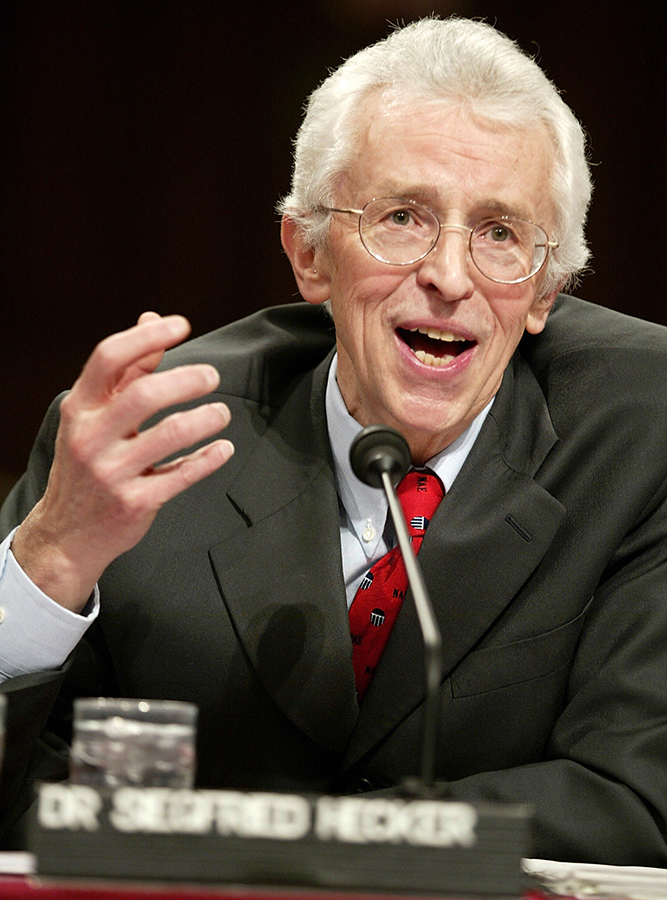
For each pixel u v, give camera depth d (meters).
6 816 5.38
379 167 5.83
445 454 6.17
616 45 17.22
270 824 3.31
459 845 3.32
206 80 17.94
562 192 6.09
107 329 18.12
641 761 5.25
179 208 18.11
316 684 5.66
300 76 17.83
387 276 5.79
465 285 5.66
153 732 3.54
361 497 6.10
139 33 17.91
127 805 3.29
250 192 18.09
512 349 6.09
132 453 4.61
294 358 6.92
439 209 5.75
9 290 17.94
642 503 6.04
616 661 5.62
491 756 5.77
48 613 5.00
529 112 5.82
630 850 5.03
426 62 5.82
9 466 17.84
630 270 17.55
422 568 5.79
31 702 4.98
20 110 17.84
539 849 5.05
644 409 6.23
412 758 5.69
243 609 5.82
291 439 6.32
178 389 4.46
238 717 5.83
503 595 5.79
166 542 6.05
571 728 5.55
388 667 5.69
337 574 5.82
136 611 5.96
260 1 17.73
